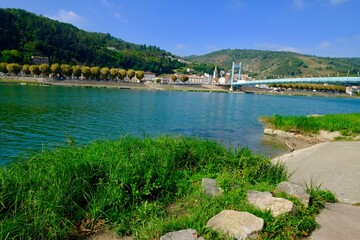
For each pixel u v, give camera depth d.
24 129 20.42
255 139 21.50
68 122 24.66
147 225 5.09
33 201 4.84
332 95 184.88
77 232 4.93
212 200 5.82
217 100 75.81
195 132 23.94
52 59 161.25
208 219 5.06
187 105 51.75
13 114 27.30
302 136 22.39
